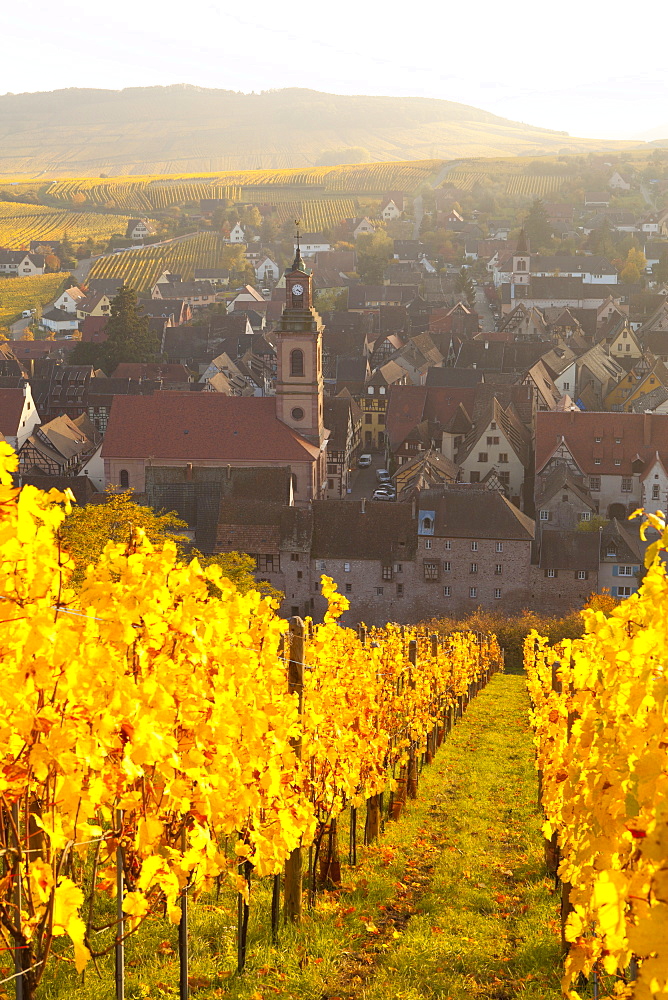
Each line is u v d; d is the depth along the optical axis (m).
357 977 17.30
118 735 10.70
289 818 15.89
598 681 14.55
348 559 100.19
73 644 9.34
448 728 46.75
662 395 148.88
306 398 114.06
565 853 14.53
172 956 17.19
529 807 30.89
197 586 12.03
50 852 10.11
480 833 27.70
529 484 128.75
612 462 120.94
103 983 15.83
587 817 11.87
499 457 128.50
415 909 21.11
